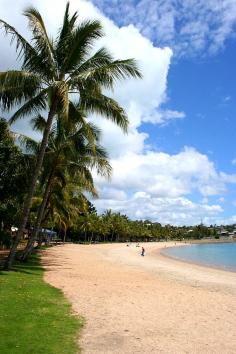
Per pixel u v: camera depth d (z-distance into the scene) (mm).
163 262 47531
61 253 47250
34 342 8406
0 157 24672
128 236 161500
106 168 27516
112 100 21750
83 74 20453
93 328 10141
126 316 11898
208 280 26625
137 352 8328
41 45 20453
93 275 23609
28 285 16031
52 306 12336
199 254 89250
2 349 7793
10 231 35156
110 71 20750
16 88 20844
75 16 22000
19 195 26844
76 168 28719
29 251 27922
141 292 17328
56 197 41156
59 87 19594
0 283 15680
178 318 12055
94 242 113375
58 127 26297
